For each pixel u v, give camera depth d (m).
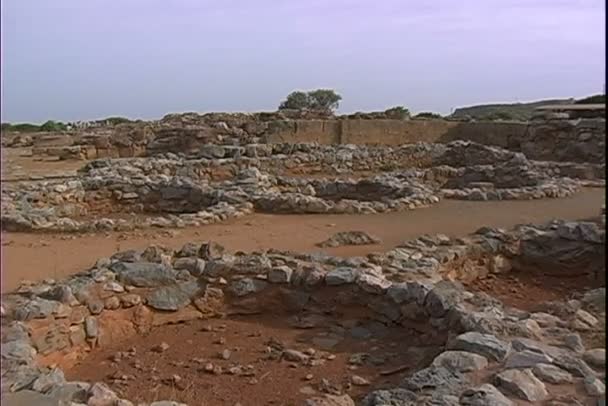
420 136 25.39
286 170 18.62
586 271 8.50
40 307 5.72
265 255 7.70
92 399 4.20
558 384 4.16
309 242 9.78
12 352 4.70
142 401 4.85
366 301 6.78
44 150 22.12
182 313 6.90
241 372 5.52
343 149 20.84
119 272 6.72
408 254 8.14
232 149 19.95
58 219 11.00
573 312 5.91
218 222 11.36
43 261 8.39
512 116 27.86
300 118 27.20
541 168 17.59
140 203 14.00
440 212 12.38
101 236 10.18
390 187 14.26
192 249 7.66
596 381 4.14
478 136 24.41
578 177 17.12
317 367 5.63
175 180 14.30
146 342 6.37
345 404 4.56
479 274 8.52
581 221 10.38
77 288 6.24
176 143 23.09
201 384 5.29
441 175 17.52
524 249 8.85
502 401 3.83
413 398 4.07
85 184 13.84
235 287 7.09
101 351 6.16
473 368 4.43
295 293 7.05
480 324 5.29
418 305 6.29
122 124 29.81
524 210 12.56
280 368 5.64
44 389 4.28
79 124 31.58
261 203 12.61
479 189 14.63
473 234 9.34
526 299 7.74
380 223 11.30
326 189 14.95
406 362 5.67
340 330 6.59
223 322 6.91
